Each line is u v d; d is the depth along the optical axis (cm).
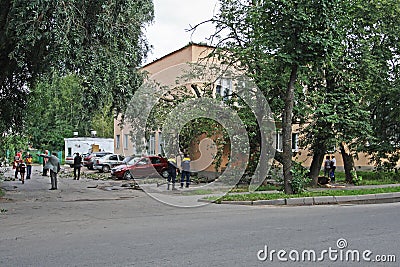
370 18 2023
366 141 2100
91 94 1205
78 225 930
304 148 1988
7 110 1828
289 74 1568
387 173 2383
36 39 1109
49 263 596
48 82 1280
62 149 5062
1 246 712
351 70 1919
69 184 2184
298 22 1295
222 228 869
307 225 897
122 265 580
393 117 2212
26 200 1459
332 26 1337
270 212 1138
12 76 1658
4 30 1194
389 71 2203
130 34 1259
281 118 1739
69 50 1110
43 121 4312
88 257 627
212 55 1766
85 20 1189
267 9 1340
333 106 1827
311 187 1897
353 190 1630
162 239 754
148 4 1294
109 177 2683
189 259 609
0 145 1928
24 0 1056
